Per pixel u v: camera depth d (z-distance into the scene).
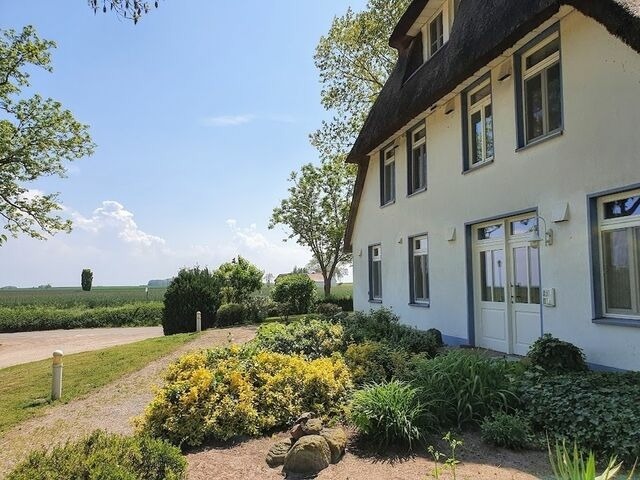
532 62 8.81
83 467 3.07
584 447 4.55
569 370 6.78
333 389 6.27
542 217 8.28
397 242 14.64
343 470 4.43
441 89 10.38
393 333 9.66
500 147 9.52
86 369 11.45
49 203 25.09
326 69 23.98
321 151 27.16
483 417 5.39
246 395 5.80
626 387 5.52
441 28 12.80
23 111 23.73
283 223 34.12
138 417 5.95
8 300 47.19
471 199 10.57
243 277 25.34
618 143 6.73
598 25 7.07
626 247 6.77
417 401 5.30
